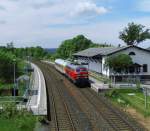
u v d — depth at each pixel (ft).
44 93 151.12
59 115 113.60
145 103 120.88
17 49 612.70
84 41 446.60
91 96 153.58
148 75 201.26
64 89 177.58
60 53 467.93
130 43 330.54
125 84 171.53
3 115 103.81
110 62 185.98
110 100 142.82
